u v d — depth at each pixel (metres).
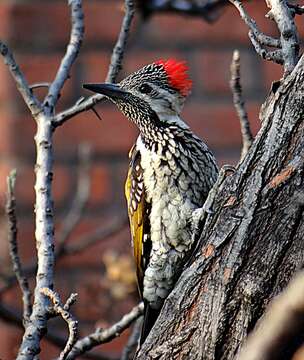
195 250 6.02
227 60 6.62
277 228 5.97
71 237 6.57
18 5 6.62
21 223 6.57
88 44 6.62
